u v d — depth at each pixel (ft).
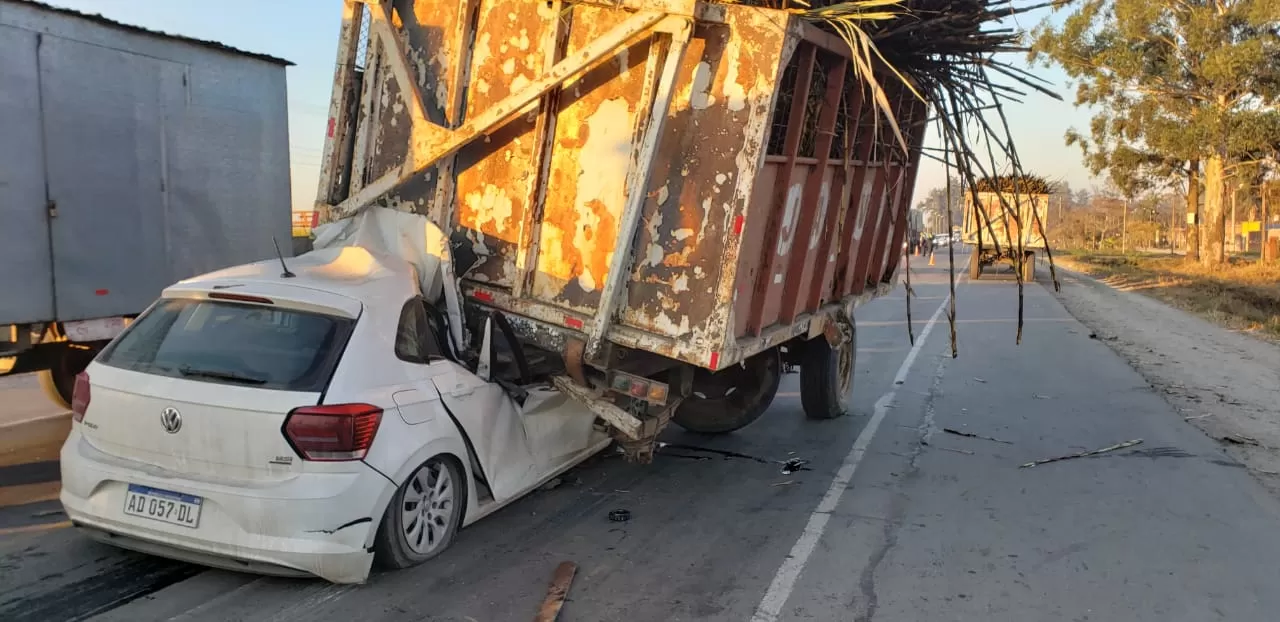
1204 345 47.52
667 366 19.44
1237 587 14.90
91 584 13.32
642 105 16.01
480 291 18.13
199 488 12.42
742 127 15.44
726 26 15.48
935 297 76.64
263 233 25.59
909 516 18.43
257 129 25.20
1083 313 64.95
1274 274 106.93
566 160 17.17
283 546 12.26
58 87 19.60
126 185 21.30
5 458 20.22
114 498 12.94
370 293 14.64
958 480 21.24
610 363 17.07
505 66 17.78
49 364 21.74
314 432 12.41
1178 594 14.57
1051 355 42.93
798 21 15.65
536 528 16.89
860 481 21.02
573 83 16.97
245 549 12.29
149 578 13.62
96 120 20.51
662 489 19.89
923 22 19.25
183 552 12.71
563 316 17.01
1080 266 153.69
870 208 26.04
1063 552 16.44
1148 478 21.52
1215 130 103.76
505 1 17.74
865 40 16.37
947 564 15.74
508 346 17.39
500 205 18.04
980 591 14.57
